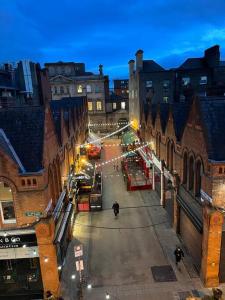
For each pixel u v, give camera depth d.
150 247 17.38
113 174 32.31
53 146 16.00
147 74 43.16
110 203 24.28
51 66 66.00
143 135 34.44
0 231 12.73
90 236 19.00
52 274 13.40
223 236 13.08
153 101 43.94
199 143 13.85
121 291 13.66
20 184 12.63
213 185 12.43
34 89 38.03
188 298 11.84
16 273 13.73
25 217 13.00
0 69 34.66
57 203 15.77
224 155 12.52
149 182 27.80
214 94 38.59
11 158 12.43
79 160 29.70
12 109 14.98
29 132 13.98
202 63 47.09
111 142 52.34
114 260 16.19
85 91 59.34
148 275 14.72
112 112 61.09
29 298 13.96
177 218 18.41
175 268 15.20
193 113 14.64
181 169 17.34
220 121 13.47
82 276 14.86
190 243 15.98
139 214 22.00
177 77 45.97
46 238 12.80
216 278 13.50
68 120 24.14
